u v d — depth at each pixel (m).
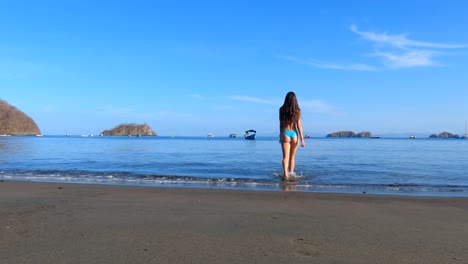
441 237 3.67
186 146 32.81
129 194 6.22
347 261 2.96
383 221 4.34
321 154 19.20
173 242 3.44
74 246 3.30
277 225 4.11
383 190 7.34
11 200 5.63
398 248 3.31
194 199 5.73
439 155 19.25
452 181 8.69
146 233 3.74
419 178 9.20
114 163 13.38
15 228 3.92
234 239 3.54
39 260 2.94
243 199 5.75
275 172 10.30
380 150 25.31
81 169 11.26
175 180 8.71
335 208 5.09
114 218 4.41
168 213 4.70
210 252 3.16
